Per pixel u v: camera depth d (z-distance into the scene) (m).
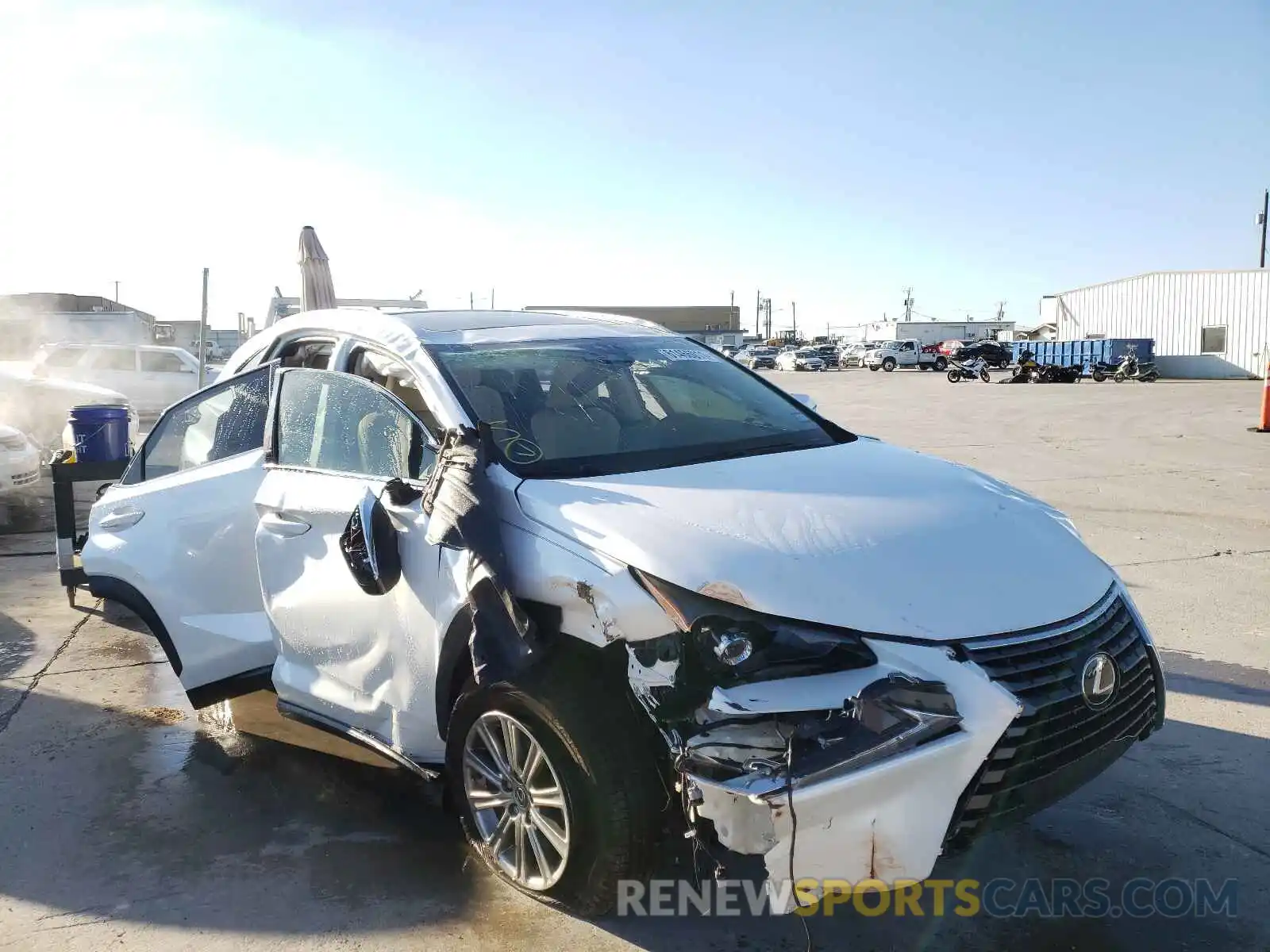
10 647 6.16
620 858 2.96
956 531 3.21
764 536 3.02
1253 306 44.03
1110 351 41.38
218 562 4.34
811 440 4.11
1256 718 4.68
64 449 6.75
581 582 2.96
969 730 2.68
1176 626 6.02
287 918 3.28
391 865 3.59
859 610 2.81
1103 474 12.02
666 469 3.57
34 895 3.44
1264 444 14.86
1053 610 3.01
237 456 4.47
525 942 3.13
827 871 2.62
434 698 3.45
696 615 2.78
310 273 8.57
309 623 3.89
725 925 3.20
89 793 4.19
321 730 3.95
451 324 4.33
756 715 2.65
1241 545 8.05
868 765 2.61
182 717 5.02
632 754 2.96
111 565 4.74
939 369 61.72
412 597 3.46
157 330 30.86
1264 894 3.32
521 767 3.22
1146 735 3.29
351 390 3.99
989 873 3.47
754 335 123.00
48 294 34.03
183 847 3.74
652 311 102.88
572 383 4.00
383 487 3.65
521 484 3.33
